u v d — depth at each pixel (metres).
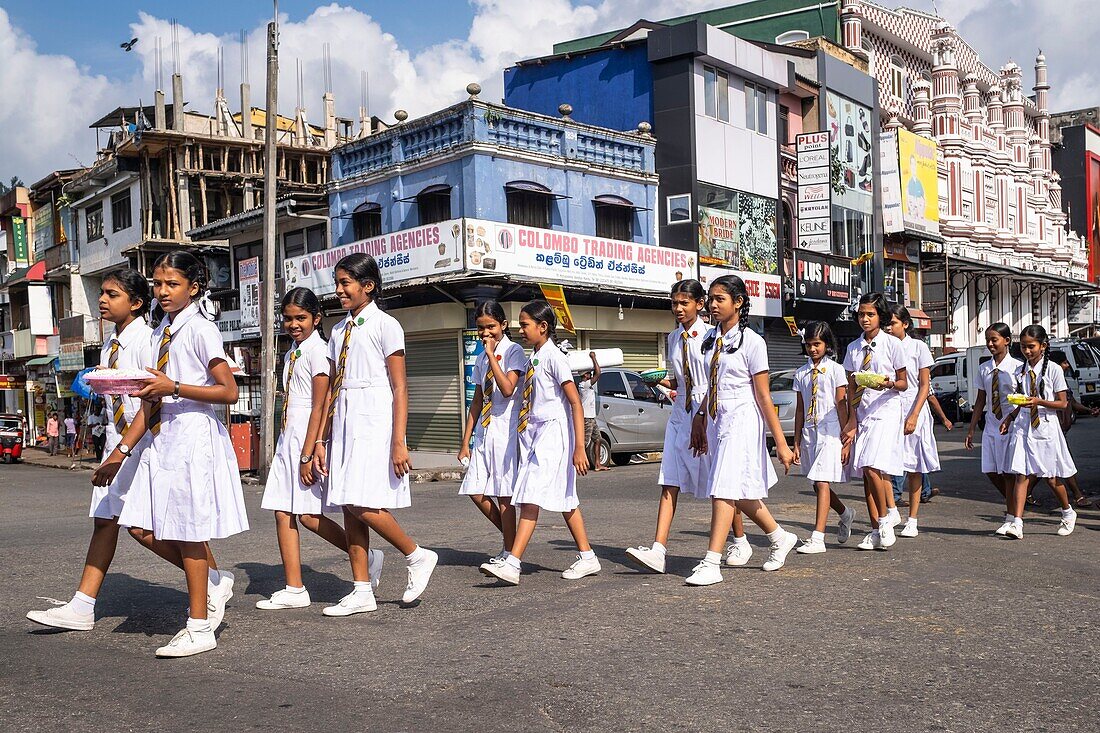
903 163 33.78
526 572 6.80
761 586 6.14
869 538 7.68
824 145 28.12
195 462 4.68
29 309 39.66
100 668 4.52
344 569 7.12
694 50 24.72
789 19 34.72
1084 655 4.57
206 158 31.75
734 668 4.39
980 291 40.75
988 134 42.44
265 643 4.95
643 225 24.62
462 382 21.30
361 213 23.98
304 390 5.80
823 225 28.31
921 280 35.50
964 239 38.72
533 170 22.09
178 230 30.72
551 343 6.48
